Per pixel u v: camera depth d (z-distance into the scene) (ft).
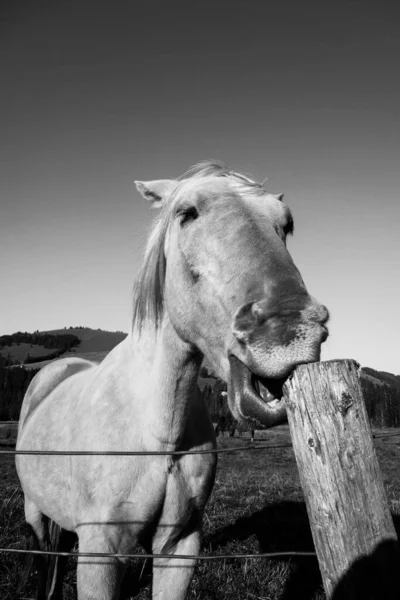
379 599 4.02
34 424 10.63
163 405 7.14
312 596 11.53
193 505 7.64
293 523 18.35
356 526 4.11
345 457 4.15
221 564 12.78
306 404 4.26
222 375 5.86
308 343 4.47
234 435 78.84
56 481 8.77
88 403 8.16
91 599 6.65
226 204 6.36
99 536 6.96
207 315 6.05
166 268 7.38
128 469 7.07
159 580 7.54
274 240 5.85
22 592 11.32
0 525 15.29
